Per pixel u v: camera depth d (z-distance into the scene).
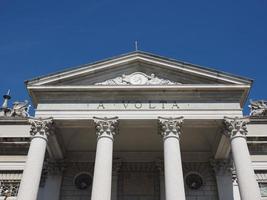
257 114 36.91
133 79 30.23
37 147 27.11
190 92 29.39
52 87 29.56
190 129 31.42
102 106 28.92
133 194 32.41
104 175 25.36
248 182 25.17
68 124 28.83
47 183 31.72
